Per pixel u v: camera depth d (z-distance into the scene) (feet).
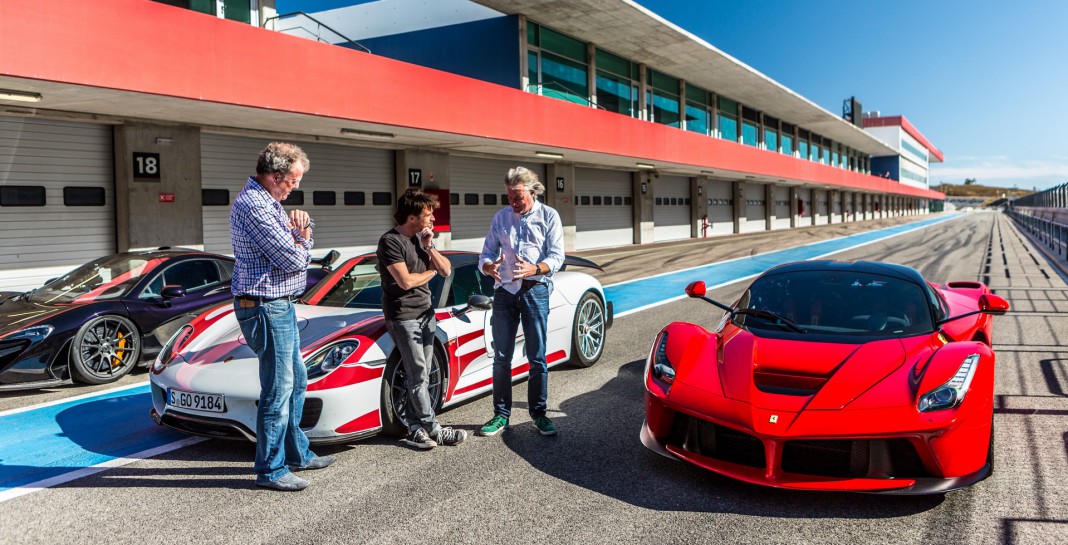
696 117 99.14
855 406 9.29
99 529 8.89
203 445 12.28
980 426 9.28
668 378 11.06
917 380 9.63
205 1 36.19
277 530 8.79
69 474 10.89
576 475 10.65
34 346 15.75
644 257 61.41
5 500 9.88
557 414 13.89
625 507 9.44
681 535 8.56
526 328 12.45
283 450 10.21
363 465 11.19
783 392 9.81
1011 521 8.82
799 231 122.11
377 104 38.47
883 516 9.06
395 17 67.82
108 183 34.40
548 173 70.64
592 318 18.34
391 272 11.14
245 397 10.81
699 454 10.33
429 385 13.08
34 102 28.86
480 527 8.84
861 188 166.81
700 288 13.80
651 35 70.54
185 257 20.07
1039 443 11.77
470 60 64.69
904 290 12.43
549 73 67.05
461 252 15.81
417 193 11.39
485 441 12.34
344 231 48.57
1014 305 28.25
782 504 9.49
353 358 11.58
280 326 9.77
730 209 119.34
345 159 48.49
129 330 17.67
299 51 33.88
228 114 34.04
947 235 96.37
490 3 58.59
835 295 12.59
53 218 32.19
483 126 46.98
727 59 82.02
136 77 27.14
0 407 14.96
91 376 16.74
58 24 24.81
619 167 83.05
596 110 60.70
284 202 44.19
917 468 9.18
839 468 9.37
